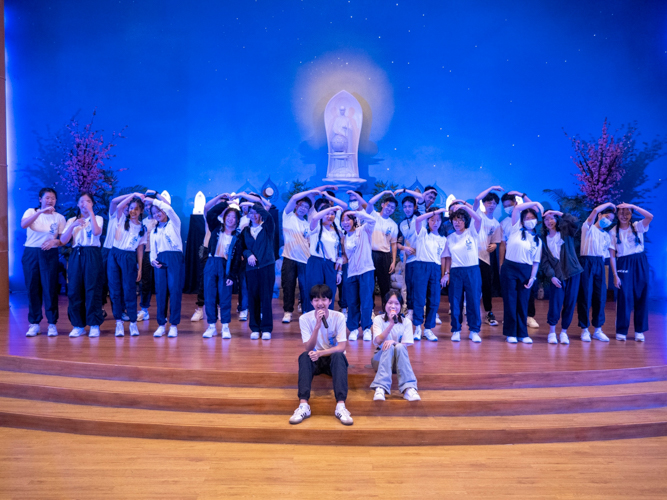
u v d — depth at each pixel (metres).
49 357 4.70
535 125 9.05
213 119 9.12
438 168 9.09
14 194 9.09
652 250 9.05
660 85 8.95
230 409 4.07
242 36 9.05
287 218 6.33
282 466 3.49
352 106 8.91
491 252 6.82
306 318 4.22
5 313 7.17
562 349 5.32
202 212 8.83
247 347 5.20
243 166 9.12
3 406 4.16
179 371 4.39
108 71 9.07
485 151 9.08
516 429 3.87
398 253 7.89
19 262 9.11
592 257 5.73
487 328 6.43
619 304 5.80
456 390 4.34
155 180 9.13
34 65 9.06
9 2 9.03
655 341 5.77
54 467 3.44
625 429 3.97
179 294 5.69
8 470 3.39
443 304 8.53
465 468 3.50
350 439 3.81
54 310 5.62
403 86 9.05
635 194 9.06
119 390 4.22
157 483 3.26
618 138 8.99
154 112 9.11
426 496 3.16
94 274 5.51
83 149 8.86
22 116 9.07
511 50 9.02
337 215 6.16
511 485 3.30
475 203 6.70
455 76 9.05
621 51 8.98
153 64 9.09
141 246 5.96
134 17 9.05
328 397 4.16
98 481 3.27
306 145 9.10
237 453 3.66
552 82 9.03
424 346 5.41
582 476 3.42
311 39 9.03
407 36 9.02
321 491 3.20
